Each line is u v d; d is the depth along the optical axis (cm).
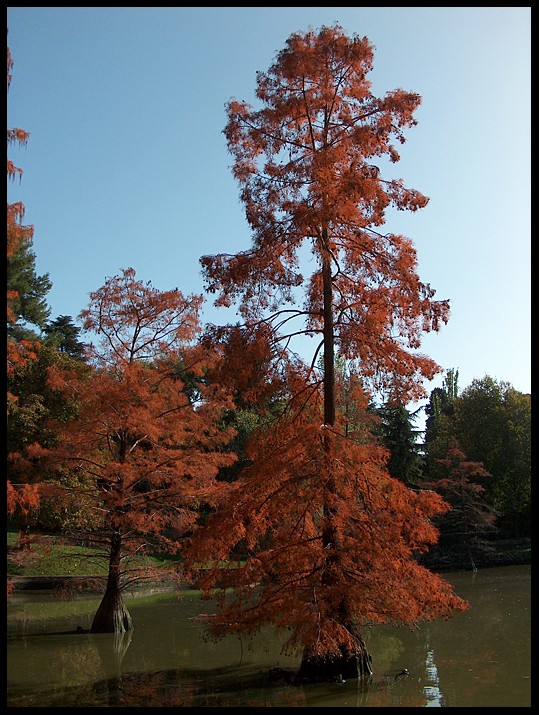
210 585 1297
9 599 2706
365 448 1288
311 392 1432
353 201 1302
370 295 1366
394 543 1227
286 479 1303
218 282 1388
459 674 1318
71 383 2094
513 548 4269
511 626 1878
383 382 1380
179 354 2156
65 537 2086
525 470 4419
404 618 1226
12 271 4941
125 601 2825
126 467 1925
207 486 2066
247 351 1359
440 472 4488
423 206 1371
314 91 1434
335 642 1155
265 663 1520
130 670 1479
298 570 1243
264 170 1402
